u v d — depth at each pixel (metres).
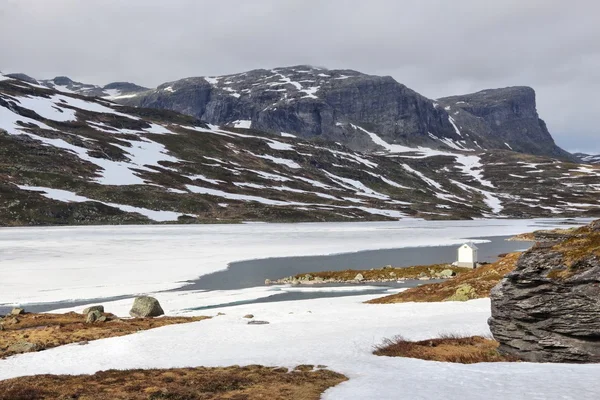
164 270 79.81
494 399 17.53
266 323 41.31
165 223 183.12
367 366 26.23
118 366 29.14
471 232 167.50
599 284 23.91
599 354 23.50
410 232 163.75
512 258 63.69
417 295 55.84
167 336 37.09
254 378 24.58
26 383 25.02
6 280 68.56
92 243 112.94
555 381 19.48
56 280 69.25
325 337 34.88
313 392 21.39
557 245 27.03
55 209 172.50
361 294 62.53
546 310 24.94
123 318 46.72
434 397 18.52
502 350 27.47
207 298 59.22
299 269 83.75
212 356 30.72
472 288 53.19
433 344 31.50
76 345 35.28
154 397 21.66
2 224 157.38
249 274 78.56
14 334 39.56
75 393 22.61
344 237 141.38
